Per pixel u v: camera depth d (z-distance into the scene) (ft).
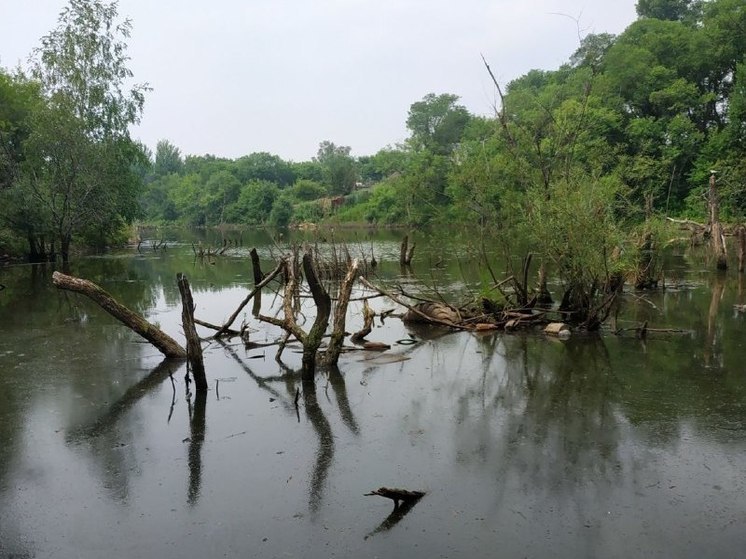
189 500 17.88
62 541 15.89
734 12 174.60
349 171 306.96
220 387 29.43
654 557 14.64
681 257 92.22
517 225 45.93
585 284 42.47
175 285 73.67
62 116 102.68
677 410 24.81
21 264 105.91
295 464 20.21
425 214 85.81
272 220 249.55
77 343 39.55
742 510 16.74
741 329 40.42
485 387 28.78
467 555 14.82
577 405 25.75
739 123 152.15
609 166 68.69
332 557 14.84
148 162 128.98
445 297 58.18
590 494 17.80
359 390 28.63
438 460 20.35
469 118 253.44
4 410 26.20
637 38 186.91
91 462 20.74
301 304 58.08
